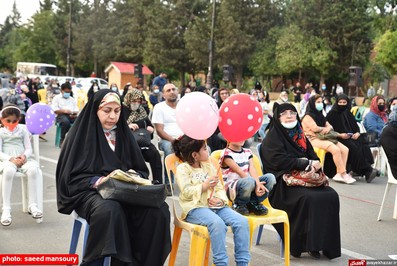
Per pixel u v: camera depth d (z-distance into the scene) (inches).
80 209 159.0
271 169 209.3
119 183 151.2
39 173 229.5
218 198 171.5
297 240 196.7
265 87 1754.4
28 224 226.7
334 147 358.6
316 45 1526.8
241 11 1600.6
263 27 1627.7
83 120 171.0
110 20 1990.7
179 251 199.2
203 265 170.4
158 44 1720.0
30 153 233.6
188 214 165.3
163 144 304.2
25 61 2396.7
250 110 177.0
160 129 306.7
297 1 1553.9
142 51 1854.1
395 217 265.0
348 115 385.4
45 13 2395.4
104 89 172.6
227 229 164.1
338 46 1528.1
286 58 1526.8
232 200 182.5
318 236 193.3
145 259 156.8
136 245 158.2
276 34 1604.3
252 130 179.2
